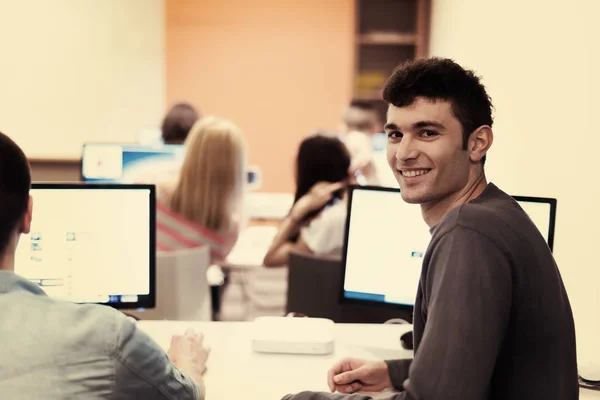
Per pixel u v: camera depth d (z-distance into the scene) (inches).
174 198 104.9
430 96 45.8
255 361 67.3
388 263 74.7
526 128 99.7
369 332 77.7
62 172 127.1
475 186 48.3
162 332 75.1
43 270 73.1
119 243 74.3
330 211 105.7
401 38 218.1
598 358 73.2
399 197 74.3
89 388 41.2
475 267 41.5
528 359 44.8
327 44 229.8
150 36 216.5
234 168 105.0
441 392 39.3
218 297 144.8
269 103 231.9
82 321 42.6
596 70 77.6
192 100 230.5
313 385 61.7
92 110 213.5
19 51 206.1
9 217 42.9
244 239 142.1
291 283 97.2
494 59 120.2
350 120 179.6
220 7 226.8
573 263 82.5
